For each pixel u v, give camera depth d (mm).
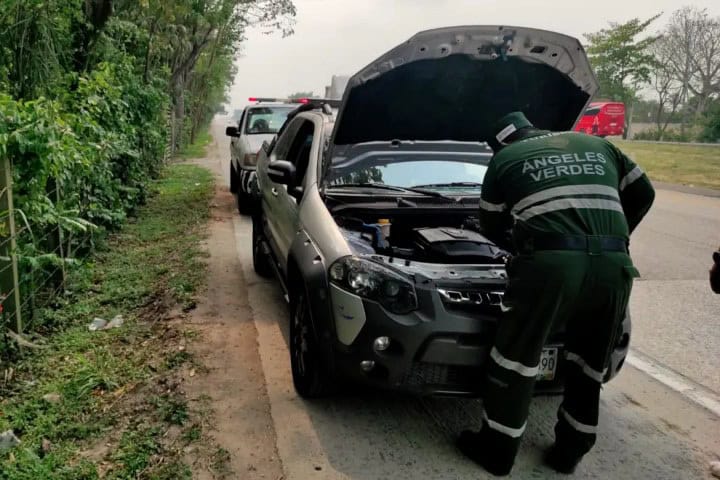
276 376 4023
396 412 3633
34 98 6148
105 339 4477
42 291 5156
